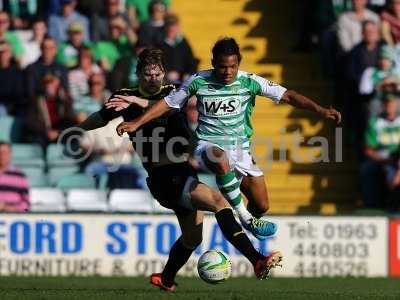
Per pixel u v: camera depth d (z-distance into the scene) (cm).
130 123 3066
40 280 4403
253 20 6412
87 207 5362
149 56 3209
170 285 3434
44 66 5750
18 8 6206
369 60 5753
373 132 5631
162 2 5888
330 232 4934
